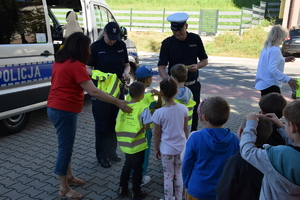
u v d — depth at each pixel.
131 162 3.18
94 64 3.92
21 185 3.56
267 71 4.27
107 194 3.38
